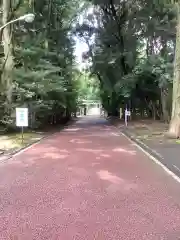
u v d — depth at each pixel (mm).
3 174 9414
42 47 27938
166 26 27062
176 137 18922
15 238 4766
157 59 27547
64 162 11508
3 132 21922
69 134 24688
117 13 38312
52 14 31906
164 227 5230
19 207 6266
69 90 38844
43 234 4914
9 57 21344
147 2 29031
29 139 19344
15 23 22078
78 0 38344
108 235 4871
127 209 6141
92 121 52125
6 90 21266
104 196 7031
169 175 9336
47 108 26938
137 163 11383
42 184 8125
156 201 6680
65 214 5840
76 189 7617
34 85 21875
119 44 38875
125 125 32062
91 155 13297
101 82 48469
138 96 37469
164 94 31953
